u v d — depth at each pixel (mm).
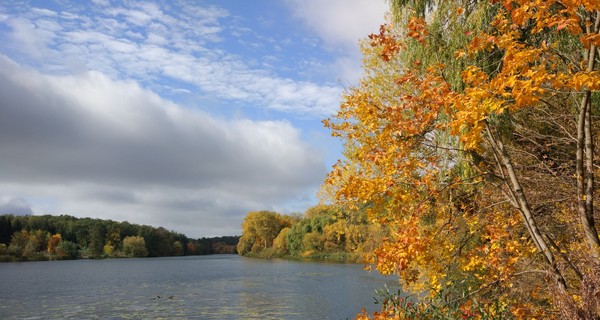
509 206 8188
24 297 37031
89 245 130500
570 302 5395
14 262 105562
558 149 9133
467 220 7750
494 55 8297
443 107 6715
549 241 7562
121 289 42812
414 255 6508
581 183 6305
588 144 6344
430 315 7062
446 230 7590
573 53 7746
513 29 6504
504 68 5488
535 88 4977
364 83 10328
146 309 29781
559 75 5043
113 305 31859
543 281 7426
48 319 26547
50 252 123000
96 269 76438
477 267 8016
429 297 7492
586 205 6281
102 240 134000
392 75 10367
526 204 6695
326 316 25000
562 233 8117
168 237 152000
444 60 8750
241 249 129000
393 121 7035
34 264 95562
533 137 9203
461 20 8875
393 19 10156
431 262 7555
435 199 7793
